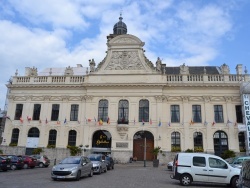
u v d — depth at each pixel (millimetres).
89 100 34031
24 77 36281
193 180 13625
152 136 32438
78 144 33062
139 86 33375
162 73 34906
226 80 32812
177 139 32031
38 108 35250
